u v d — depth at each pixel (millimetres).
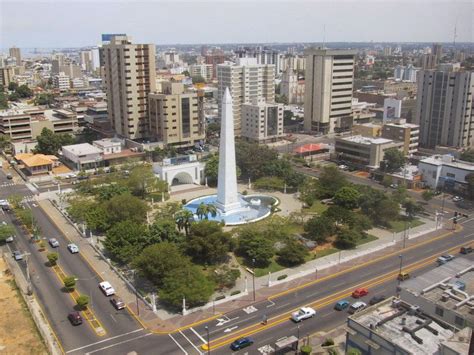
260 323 97875
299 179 192125
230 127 156875
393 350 75938
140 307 103812
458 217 163625
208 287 104312
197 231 124688
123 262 124250
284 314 101438
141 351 88375
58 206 170875
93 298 107625
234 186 164625
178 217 131125
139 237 125875
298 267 124125
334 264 125875
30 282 114438
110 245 125125
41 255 130625
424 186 196500
